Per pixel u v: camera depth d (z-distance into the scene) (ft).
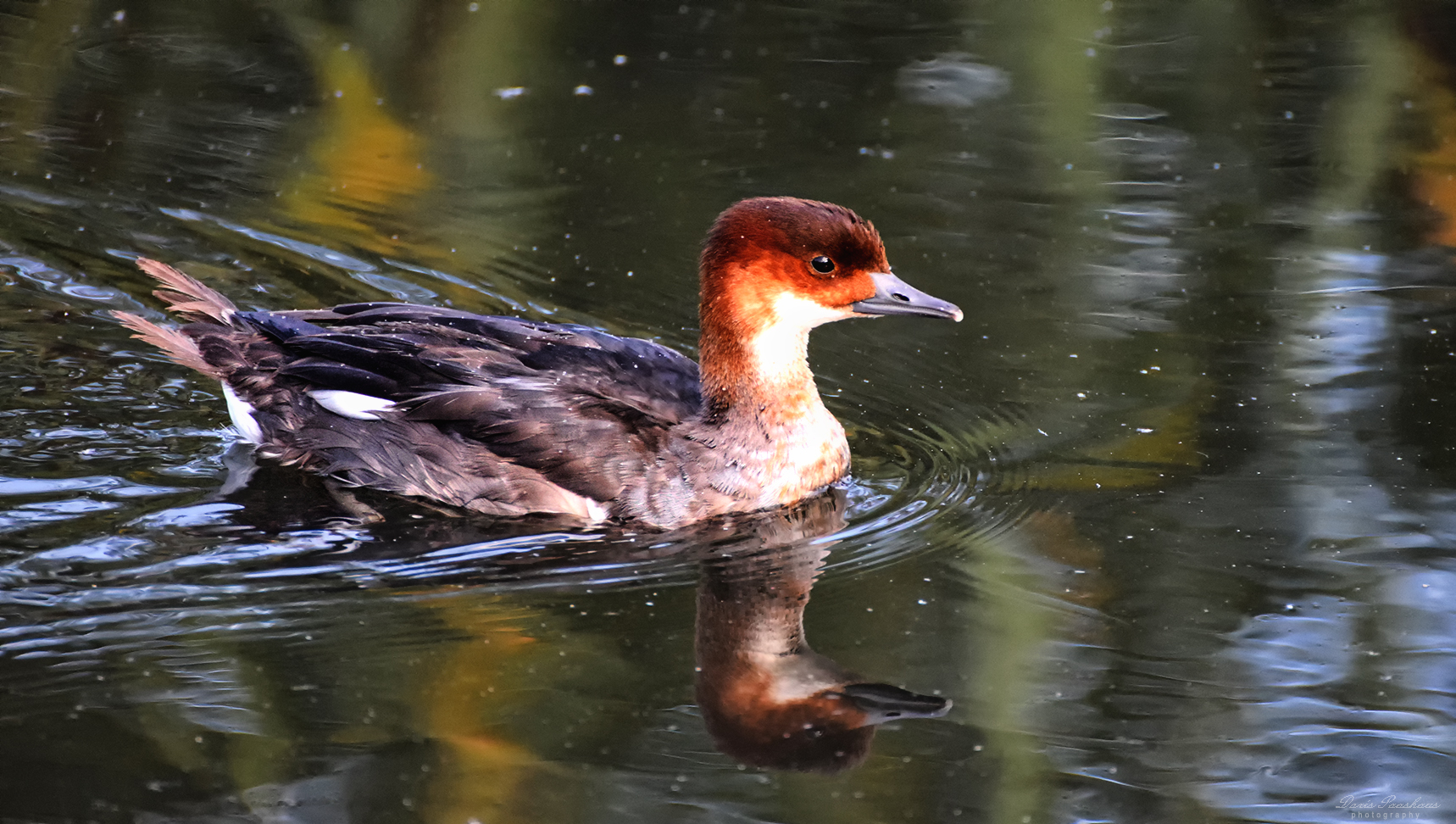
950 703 30.50
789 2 67.10
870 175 54.75
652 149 56.24
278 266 48.91
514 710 29.78
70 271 47.93
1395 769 28.58
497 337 40.55
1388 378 42.96
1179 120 59.57
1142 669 31.55
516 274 48.85
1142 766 28.66
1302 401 42.01
